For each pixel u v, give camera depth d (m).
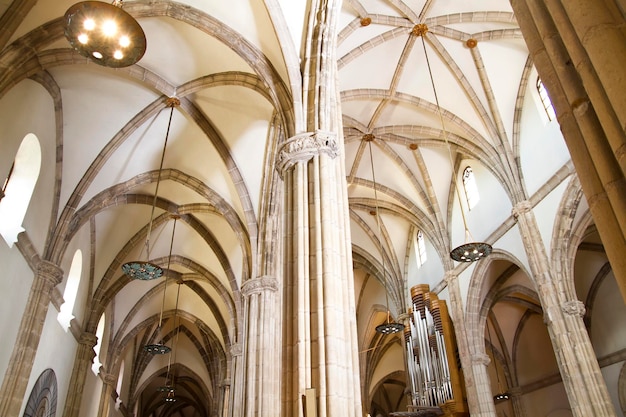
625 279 3.10
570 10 3.46
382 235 26.30
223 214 21.02
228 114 18.34
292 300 10.30
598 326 22.33
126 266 15.77
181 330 38.62
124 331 30.38
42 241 16.59
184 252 27.22
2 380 14.08
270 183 18.53
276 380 16.66
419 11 16.92
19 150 14.85
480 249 14.09
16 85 13.45
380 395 39.62
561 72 3.73
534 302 26.17
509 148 18.28
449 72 18.42
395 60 18.41
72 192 18.20
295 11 13.56
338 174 11.67
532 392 26.34
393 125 21.09
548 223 16.28
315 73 12.91
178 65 16.58
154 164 20.39
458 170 22.38
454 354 20.53
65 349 20.39
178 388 45.72
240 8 13.84
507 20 16.53
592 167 3.49
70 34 9.14
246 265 19.77
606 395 13.90
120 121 18.11
